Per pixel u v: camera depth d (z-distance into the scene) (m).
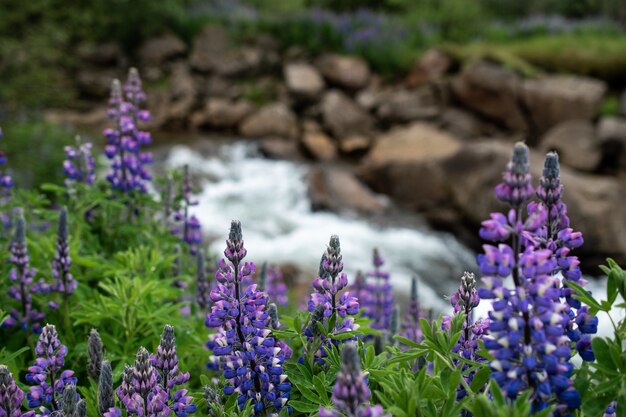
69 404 2.18
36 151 11.60
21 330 3.57
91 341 2.71
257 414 2.41
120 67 21.06
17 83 15.93
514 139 16.55
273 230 13.57
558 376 1.82
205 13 23.12
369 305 4.88
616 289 2.01
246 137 18.61
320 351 2.59
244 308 2.36
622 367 1.89
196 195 14.83
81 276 4.00
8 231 4.85
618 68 17.19
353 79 19.75
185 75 20.61
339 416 1.82
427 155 15.06
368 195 15.03
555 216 2.09
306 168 16.83
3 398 2.19
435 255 13.09
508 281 5.64
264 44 21.59
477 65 17.20
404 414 1.85
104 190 4.96
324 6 25.80
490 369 2.07
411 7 24.56
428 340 2.26
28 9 19.73
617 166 14.59
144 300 3.50
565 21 22.64
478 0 25.11
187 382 3.21
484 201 13.34
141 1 21.11
